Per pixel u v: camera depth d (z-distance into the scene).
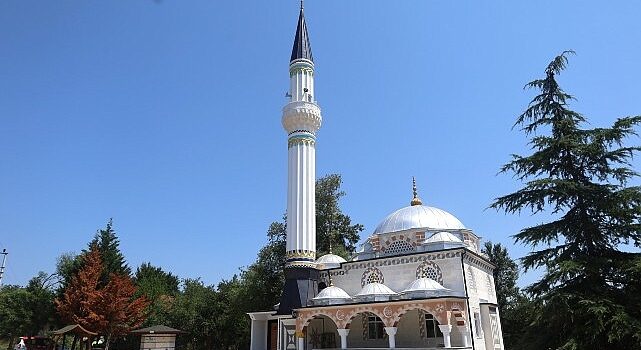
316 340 36.12
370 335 35.28
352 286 37.69
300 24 46.56
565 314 18.59
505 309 55.88
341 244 59.59
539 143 22.08
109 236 62.59
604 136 21.03
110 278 53.84
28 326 63.25
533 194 21.52
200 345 60.53
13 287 89.44
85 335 46.97
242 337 58.84
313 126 42.28
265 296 54.41
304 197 39.88
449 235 37.09
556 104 22.45
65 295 51.09
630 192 19.55
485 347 33.66
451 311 29.89
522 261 21.77
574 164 21.80
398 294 32.25
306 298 36.38
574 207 21.20
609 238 20.42
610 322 17.97
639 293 18.83
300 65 43.94
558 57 22.53
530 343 20.41
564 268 18.81
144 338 44.28
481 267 38.03
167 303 66.94
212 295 61.53
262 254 55.62
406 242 38.75
